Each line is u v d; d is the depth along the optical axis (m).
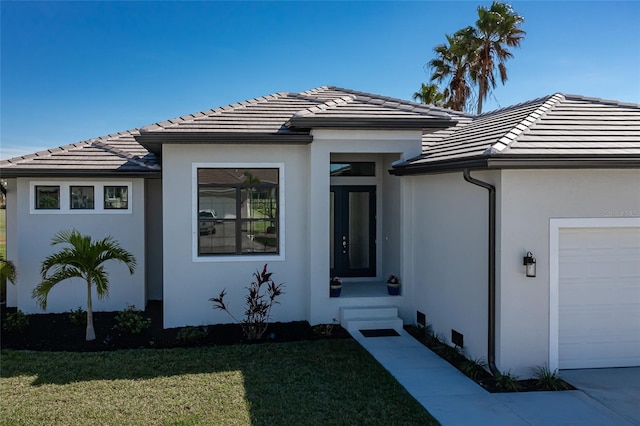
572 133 8.25
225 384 7.44
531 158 7.18
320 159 10.89
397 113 11.17
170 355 8.92
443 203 9.66
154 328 10.93
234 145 10.97
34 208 12.38
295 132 10.97
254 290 10.46
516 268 7.63
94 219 12.63
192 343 9.81
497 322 7.66
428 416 6.30
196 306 10.97
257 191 11.23
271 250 11.31
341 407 6.57
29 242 12.37
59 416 6.30
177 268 10.88
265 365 8.34
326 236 10.98
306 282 11.30
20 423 6.09
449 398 6.97
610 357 8.09
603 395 7.06
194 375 7.86
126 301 12.79
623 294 8.09
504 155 7.13
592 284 8.02
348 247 13.56
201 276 10.96
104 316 12.12
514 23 28.08
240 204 11.14
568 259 7.96
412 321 11.29
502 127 9.28
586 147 7.56
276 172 11.25
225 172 11.07
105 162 12.69
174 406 6.61
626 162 7.30
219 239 11.11
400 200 11.49
